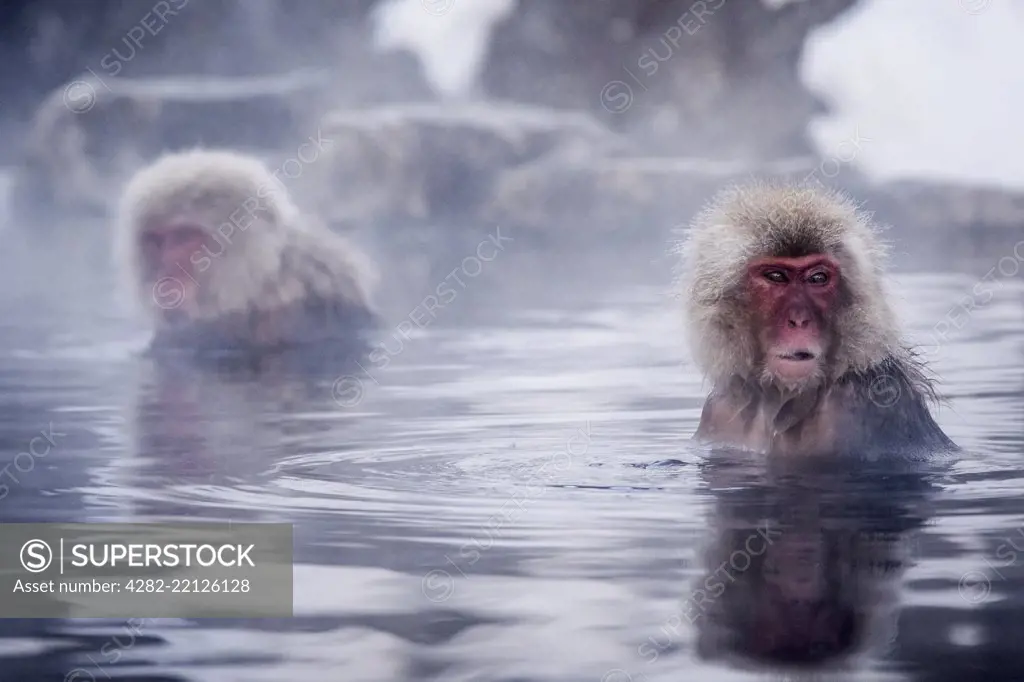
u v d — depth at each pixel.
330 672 6.90
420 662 7.00
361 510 10.72
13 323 27.03
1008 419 15.55
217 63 58.31
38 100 57.25
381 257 39.50
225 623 7.76
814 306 12.45
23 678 6.93
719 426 13.38
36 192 51.00
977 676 6.69
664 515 10.41
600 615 7.75
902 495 11.05
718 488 11.48
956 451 13.16
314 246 23.86
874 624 7.52
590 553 9.18
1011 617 7.63
